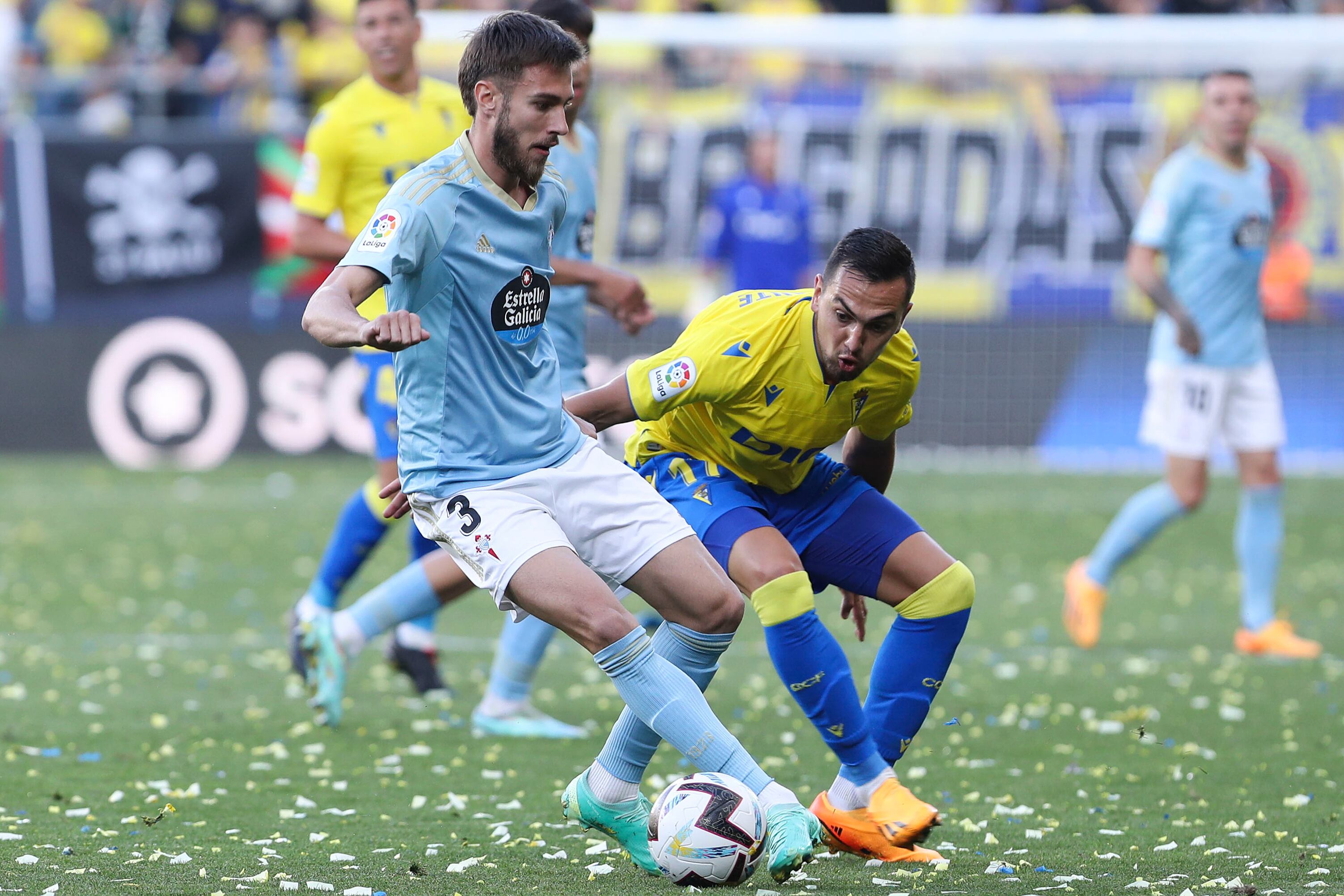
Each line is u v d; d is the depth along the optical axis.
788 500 14.64
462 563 12.75
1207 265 26.12
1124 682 23.36
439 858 13.65
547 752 18.72
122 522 39.62
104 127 51.94
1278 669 24.47
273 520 40.12
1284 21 43.69
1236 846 14.19
